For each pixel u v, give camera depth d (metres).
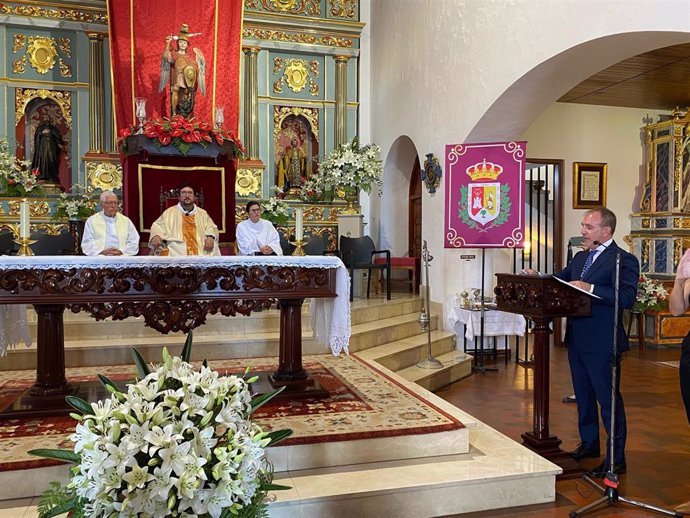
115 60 8.56
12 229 8.05
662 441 4.19
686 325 8.09
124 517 1.45
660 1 4.09
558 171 8.39
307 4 9.80
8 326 4.04
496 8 5.98
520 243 6.15
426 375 5.59
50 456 1.61
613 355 3.20
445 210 6.41
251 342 5.48
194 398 1.58
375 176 8.51
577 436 4.26
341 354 5.66
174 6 8.77
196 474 1.46
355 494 2.91
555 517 3.04
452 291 7.23
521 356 7.34
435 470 3.21
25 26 8.63
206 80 8.89
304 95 9.88
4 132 8.57
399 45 8.73
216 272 3.84
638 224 8.50
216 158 7.62
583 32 4.75
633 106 8.51
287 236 9.12
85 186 8.62
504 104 6.07
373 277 9.32
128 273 3.72
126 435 1.46
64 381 3.91
